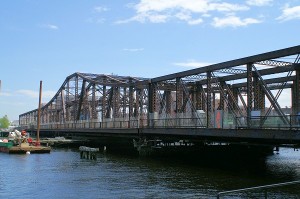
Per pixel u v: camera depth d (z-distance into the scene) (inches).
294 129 1065.5
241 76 1925.4
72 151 2507.4
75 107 3659.0
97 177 1237.7
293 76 1823.3
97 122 2573.8
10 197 947.3
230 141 1462.8
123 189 1021.2
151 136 1940.2
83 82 3312.0
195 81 2142.0
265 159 1927.9
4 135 3553.2
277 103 1213.1
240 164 1624.0
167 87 2159.2
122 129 2071.9
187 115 1651.1
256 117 1198.9
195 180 1146.0
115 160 1780.3
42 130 4101.9
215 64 1517.0
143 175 1264.8
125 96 2783.0
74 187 1066.7
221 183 1086.4
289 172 1330.0
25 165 1601.9
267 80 1984.5
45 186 1088.8
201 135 1408.7
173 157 1909.4
